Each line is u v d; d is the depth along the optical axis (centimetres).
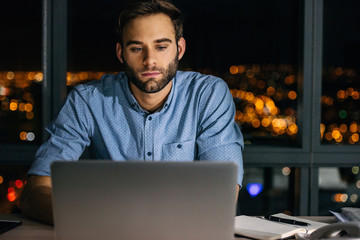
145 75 154
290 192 255
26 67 240
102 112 170
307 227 130
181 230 93
